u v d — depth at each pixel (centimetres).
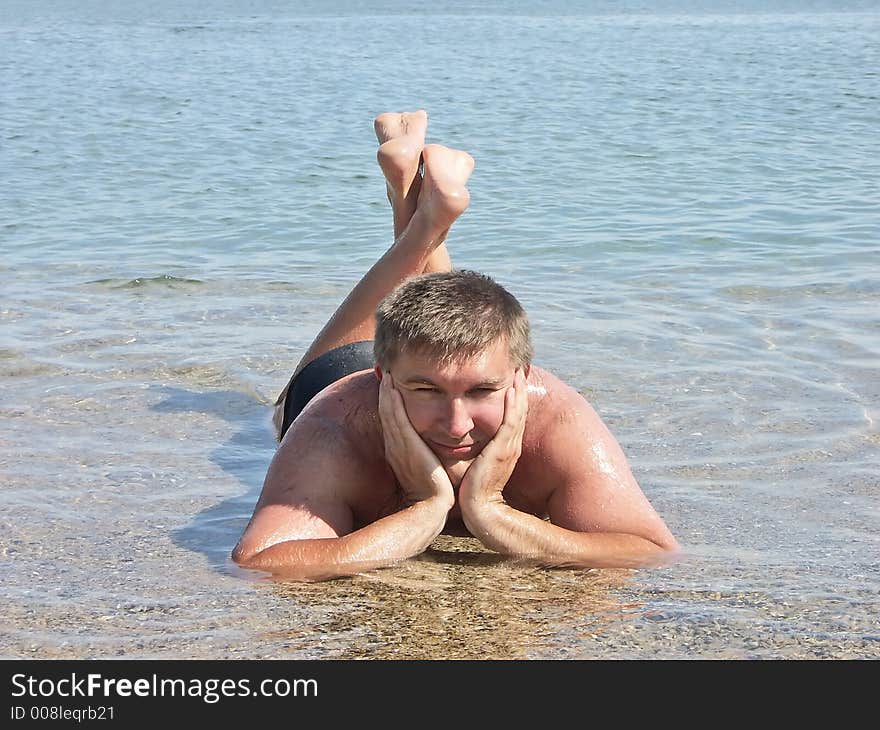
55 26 4312
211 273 899
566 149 1589
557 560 412
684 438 544
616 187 1283
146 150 1608
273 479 432
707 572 402
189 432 562
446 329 387
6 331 726
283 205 1209
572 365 650
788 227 1039
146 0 6706
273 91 2336
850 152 1516
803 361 654
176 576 400
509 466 418
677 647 347
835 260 903
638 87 2345
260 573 402
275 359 677
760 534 438
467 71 2717
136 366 661
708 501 472
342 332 536
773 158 1478
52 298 814
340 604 377
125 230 1080
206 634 356
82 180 1366
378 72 2706
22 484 489
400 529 412
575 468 430
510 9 5781
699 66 2777
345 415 434
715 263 908
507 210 1157
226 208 1192
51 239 1036
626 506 427
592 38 3756
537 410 434
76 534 438
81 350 689
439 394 400
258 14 5372
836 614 366
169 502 475
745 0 6347
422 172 552
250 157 1550
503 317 394
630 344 691
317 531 418
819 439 538
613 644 349
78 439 548
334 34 4022
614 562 410
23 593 385
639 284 846
